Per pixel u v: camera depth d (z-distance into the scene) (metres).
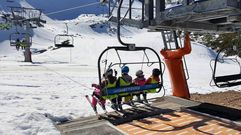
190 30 10.70
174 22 9.31
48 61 42.41
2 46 177.12
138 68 31.19
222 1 6.73
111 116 9.43
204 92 15.19
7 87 14.72
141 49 9.70
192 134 7.66
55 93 13.88
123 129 8.27
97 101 9.79
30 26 40.50
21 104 10.95
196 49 57.75
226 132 7.74
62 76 21.19
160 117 9.31
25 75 20.91
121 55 53.97
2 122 8.41
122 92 9.59
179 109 10.10
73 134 7.92
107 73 9.29
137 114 9.45
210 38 64.44
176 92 12.04
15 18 39.94
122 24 10.44
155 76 10.42
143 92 10.16
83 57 52.19
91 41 84.75
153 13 9.41
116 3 10.34
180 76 11.91
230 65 40.75
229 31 11.01
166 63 12.17
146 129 8.19
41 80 18.41
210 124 8.43
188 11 7.78
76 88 15.78
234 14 7.41
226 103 11.83
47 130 8.34
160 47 65.00
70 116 9.96
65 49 65.69
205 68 34.94
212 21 10.23
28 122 8.66
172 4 9.41
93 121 9.08
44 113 9.65
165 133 7.80
